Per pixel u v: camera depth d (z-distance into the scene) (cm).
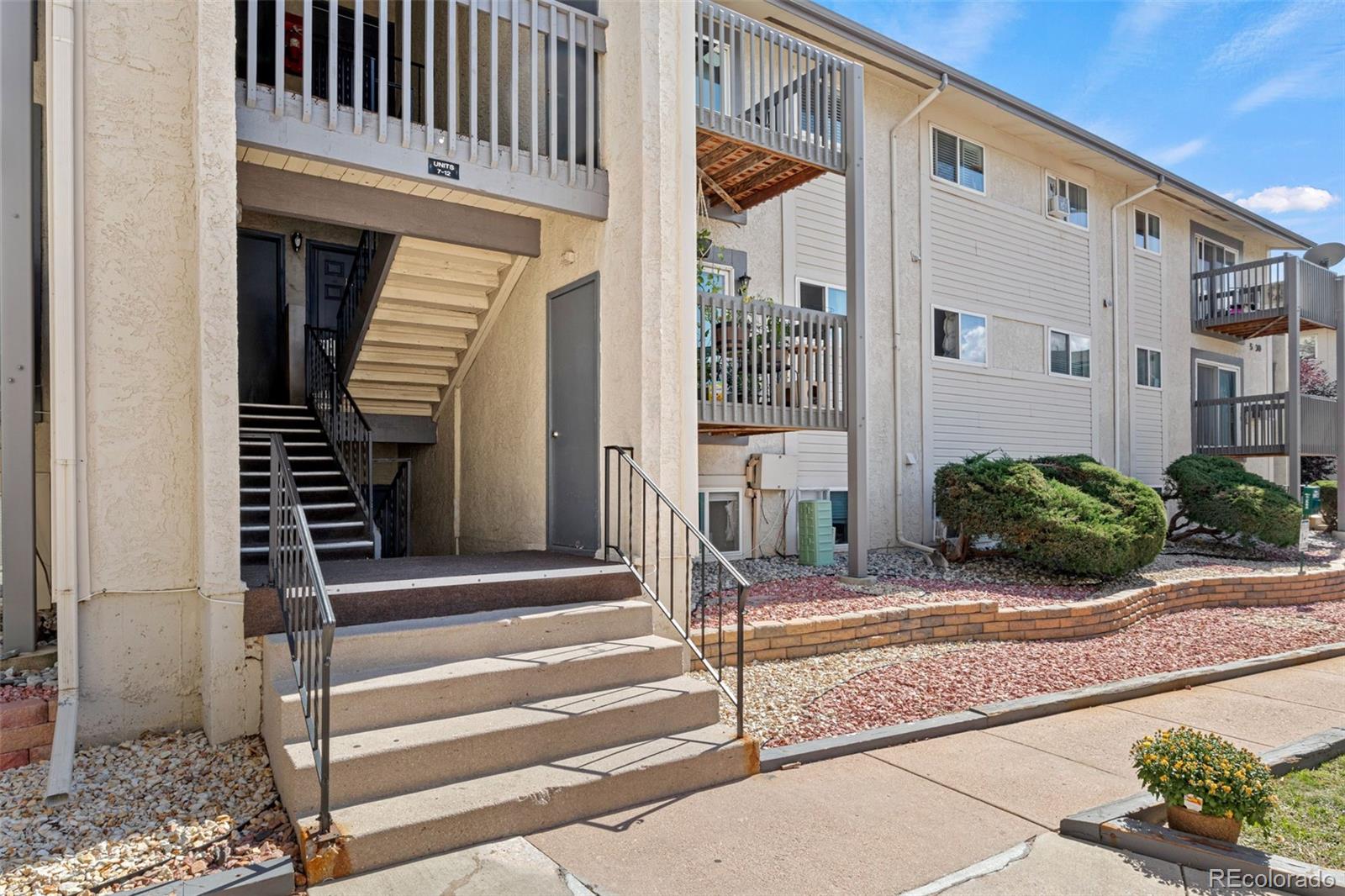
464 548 792
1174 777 318
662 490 548
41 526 494
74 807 324
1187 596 867
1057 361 1316
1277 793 377
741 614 404
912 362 1093
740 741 394
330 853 281
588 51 580
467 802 318
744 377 714
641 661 441
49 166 386
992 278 1205
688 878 291
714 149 746
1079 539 803
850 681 533
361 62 485
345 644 386
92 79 397
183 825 310
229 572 394
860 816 346
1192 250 1616
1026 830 333
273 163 494
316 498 660
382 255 626
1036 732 465
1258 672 628
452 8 517
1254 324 1558
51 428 379
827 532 908
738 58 699
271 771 358
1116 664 614
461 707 378
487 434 746
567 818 337
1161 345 1524
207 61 393
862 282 777
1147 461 1477
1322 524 1598
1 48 410
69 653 374
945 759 418
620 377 564
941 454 1125
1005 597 757
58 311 378
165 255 413
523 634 440
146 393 406
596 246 588
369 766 321
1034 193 1276
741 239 919
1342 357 1474
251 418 767
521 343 686
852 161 769
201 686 412
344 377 739
